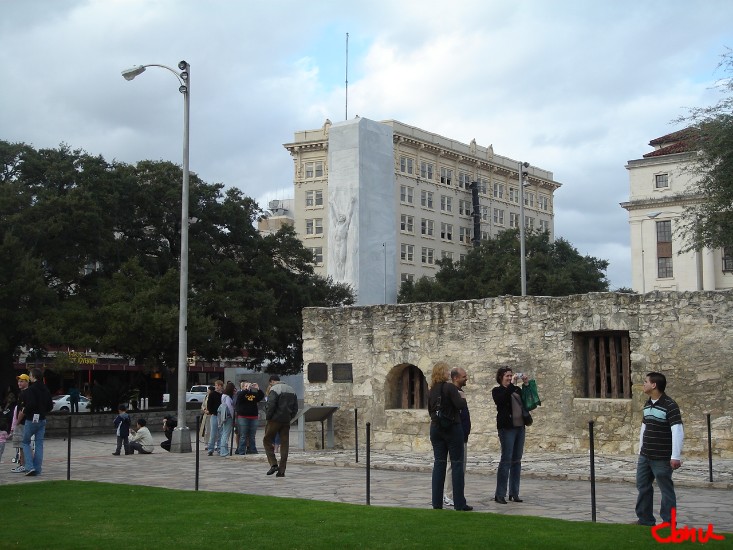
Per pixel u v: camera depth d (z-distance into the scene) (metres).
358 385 26.55
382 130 94.81
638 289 83.19
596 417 22.75
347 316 27.02
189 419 43.12
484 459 21.80
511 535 10.75
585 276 84.50
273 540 10.73
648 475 11.83
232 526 11.83
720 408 21.36
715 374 21.52
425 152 120.25
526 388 15.60
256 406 24.92
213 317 45.25
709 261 80.62
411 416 25.53
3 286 37.78
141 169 47.91
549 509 13.91
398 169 115.31
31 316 38.53
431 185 121.06
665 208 82.31
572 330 23.36
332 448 25.95
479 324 24.81
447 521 11.94
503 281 79.00
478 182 128.12
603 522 12.32
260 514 12.86
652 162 83.44
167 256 47.75
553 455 22.42
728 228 24.42
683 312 22.03
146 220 47.66
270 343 47.56
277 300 48.00
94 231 41.72
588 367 23.67
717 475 17.67
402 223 115.31
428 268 119.25
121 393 43.06
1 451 20.47
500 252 88.06
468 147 128.62
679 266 81.44
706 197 25.64
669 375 22.00
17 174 43.53
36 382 19.97
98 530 11.66
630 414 22.36
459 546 10.11
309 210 116.75
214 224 50.25
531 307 24.05
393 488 16.69
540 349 23.78
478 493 15.93
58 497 15.05
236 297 46.12
